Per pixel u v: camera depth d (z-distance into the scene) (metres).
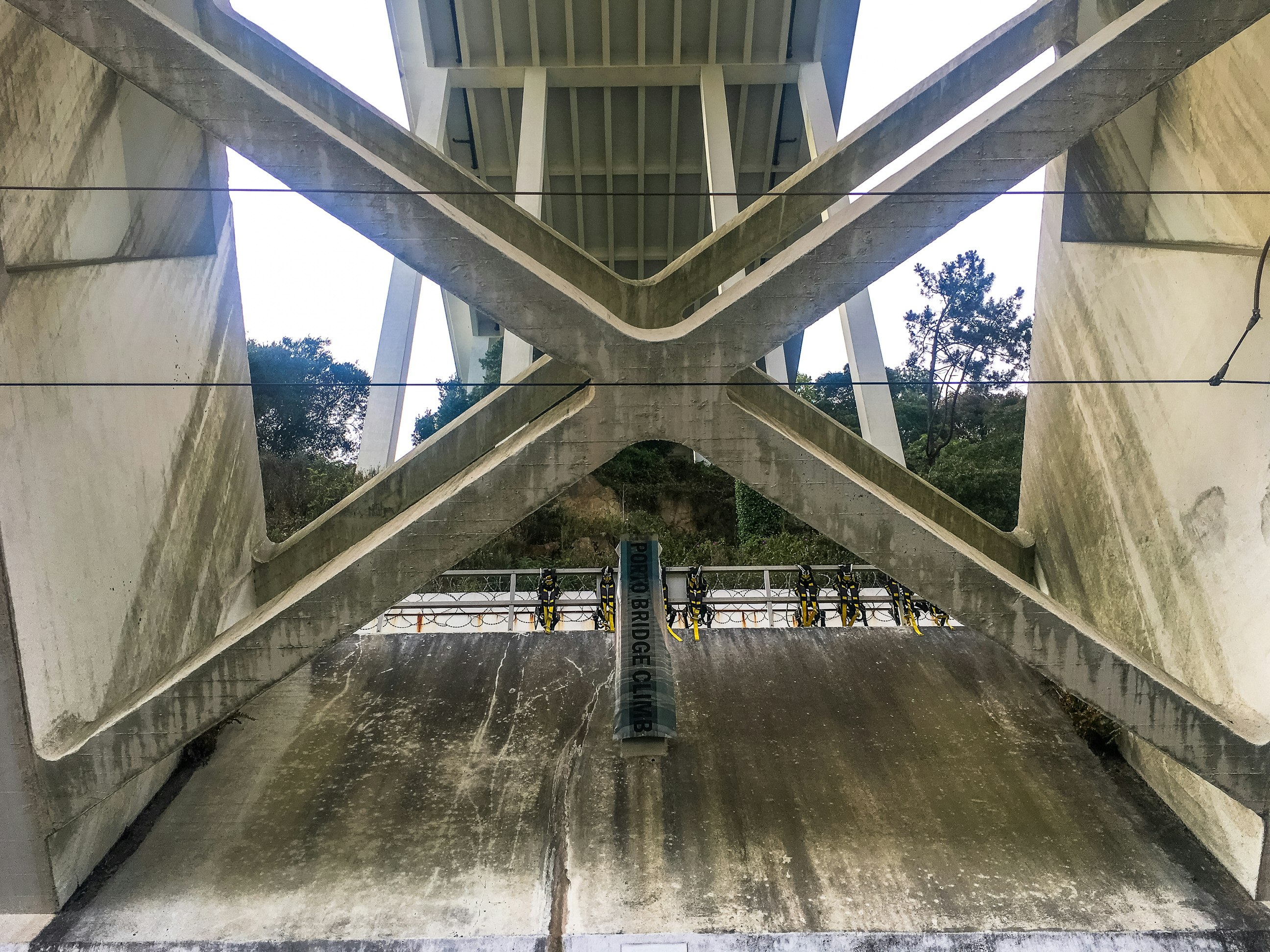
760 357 8.37
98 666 9.48
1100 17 10.61
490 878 9.29
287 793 10.76
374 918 8.74
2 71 8.19
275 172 7.99
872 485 9.30
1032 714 12.35
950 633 14.71
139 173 11.02
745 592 19.03
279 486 27.78
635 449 30.84
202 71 7.75
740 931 8.54
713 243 12.38
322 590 8.67
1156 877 9.29
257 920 8.70
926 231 8.16
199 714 8.73
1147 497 11.03
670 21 22.33
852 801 10.54
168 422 11.42
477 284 8.25
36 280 8.59
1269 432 8.84
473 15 22.20
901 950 8.38
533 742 11.82
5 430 8.08
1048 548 13.96
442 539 8.66
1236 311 9.35
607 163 26.33
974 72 11.55
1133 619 11.39
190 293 12.29
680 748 11.63
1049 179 13.78
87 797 8.63
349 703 12.77
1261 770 8.79
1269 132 8.90
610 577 15.37
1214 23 7.67
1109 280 12.11
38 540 8.54
